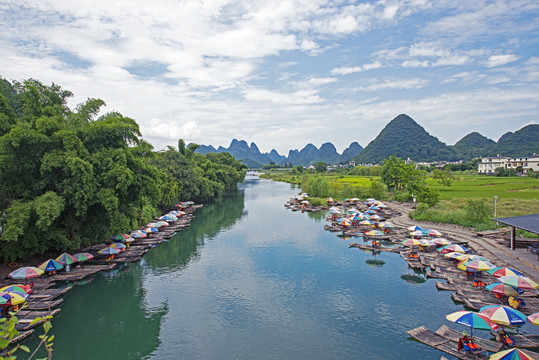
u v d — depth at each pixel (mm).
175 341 22953
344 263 38938
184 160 90750
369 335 23359
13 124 33688
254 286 32188
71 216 36219
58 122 36469
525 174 147250
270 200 105375
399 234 52594
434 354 20938
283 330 24172
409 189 86375
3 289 25047
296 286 32094
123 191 36375
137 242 47938
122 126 37812
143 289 31703
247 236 53469
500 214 55750
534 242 38688
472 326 19797
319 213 77750
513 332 23422
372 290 30938
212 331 24156
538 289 28516
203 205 93875
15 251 33219
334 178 159375
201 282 33344
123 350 22188
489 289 26266
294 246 46812
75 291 31375
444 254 40031
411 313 26438
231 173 134750
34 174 33750
